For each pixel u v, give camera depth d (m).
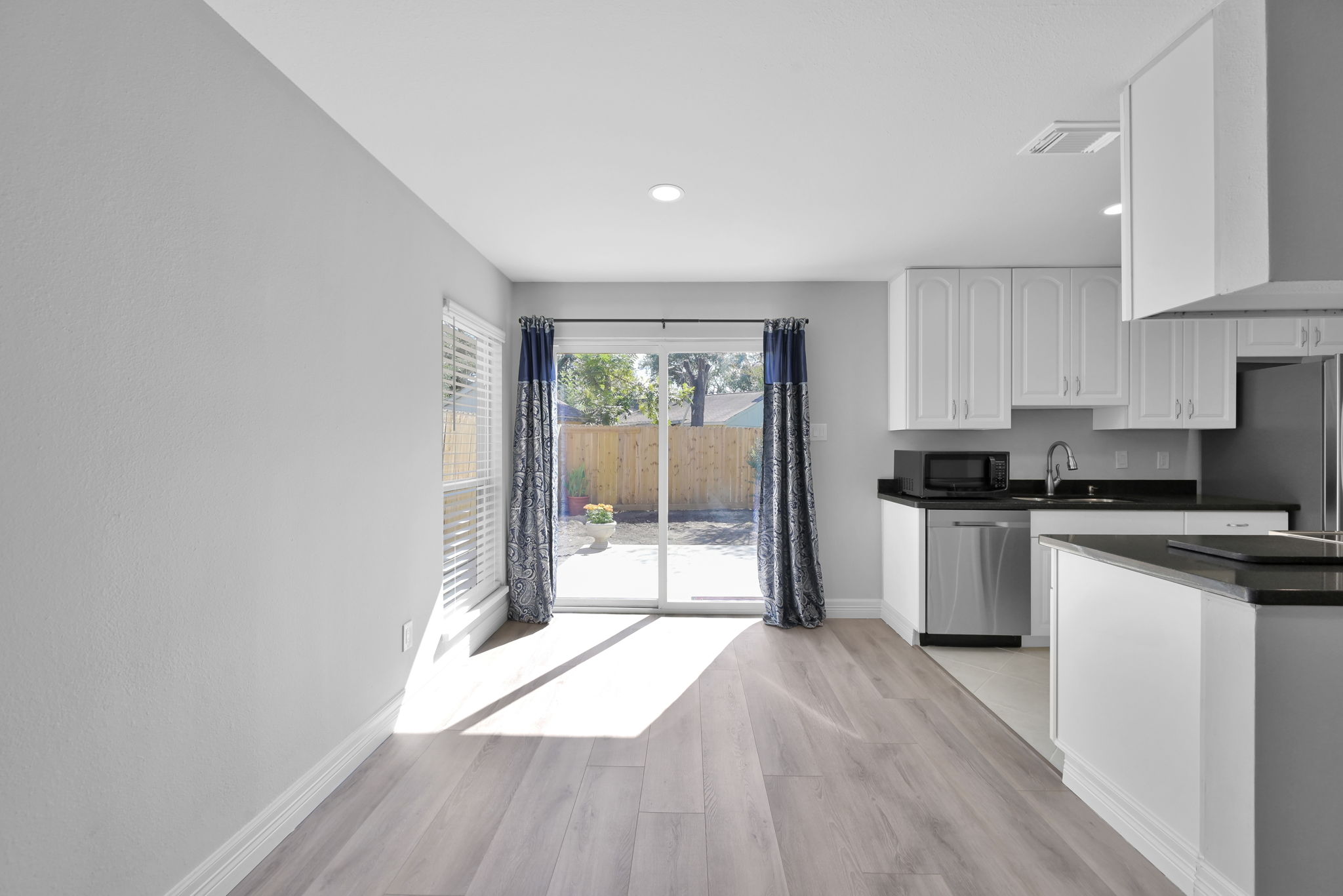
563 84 2.07
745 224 3.37
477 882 1.82
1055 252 3.84
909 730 2.79
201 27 1.67
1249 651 1.56
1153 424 4.03
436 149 2.52
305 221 2.13
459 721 2.88
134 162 1.47
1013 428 4.46
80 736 1.36
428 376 3.12
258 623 1.91
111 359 1.42
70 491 1.33
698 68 1.99
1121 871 1.86
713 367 4.66
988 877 1.84
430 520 3.16
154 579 1.54
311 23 1.76
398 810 2.18
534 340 4.41
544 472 4.42
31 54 1.24
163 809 1.57
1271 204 1.54
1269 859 1.54
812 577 4.39
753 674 3.45
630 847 1.98
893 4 1.70
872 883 1.81
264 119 1.92
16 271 1.22
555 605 4.66
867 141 2.47
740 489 4.67
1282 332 3.98
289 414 2.05
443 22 1.76
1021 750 2.61
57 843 1.31
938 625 3.87
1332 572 1.71
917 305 4.14
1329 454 3.48
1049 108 2.23
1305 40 1.54
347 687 2.40
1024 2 1.68
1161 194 1.90
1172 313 2.03
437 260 3.22
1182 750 1.78
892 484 4.52
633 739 2.71
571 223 3.35
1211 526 3.70
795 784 2.35
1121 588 2.04
